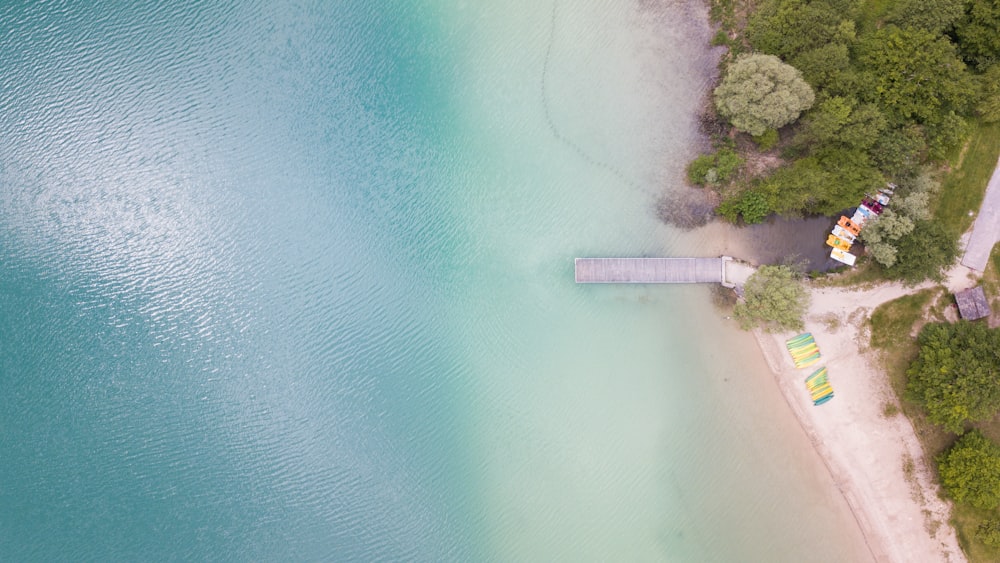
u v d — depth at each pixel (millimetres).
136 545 45375
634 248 44375
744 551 43094
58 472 45781
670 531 43375
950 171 42125
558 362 44438
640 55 44656
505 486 44125
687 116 44281
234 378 45719
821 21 41094
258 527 45000
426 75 45625
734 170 43469
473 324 44938
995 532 39594
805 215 42875
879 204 42031
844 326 42594
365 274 45719
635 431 43938
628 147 44656
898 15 41406
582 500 43781
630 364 44156
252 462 45281
